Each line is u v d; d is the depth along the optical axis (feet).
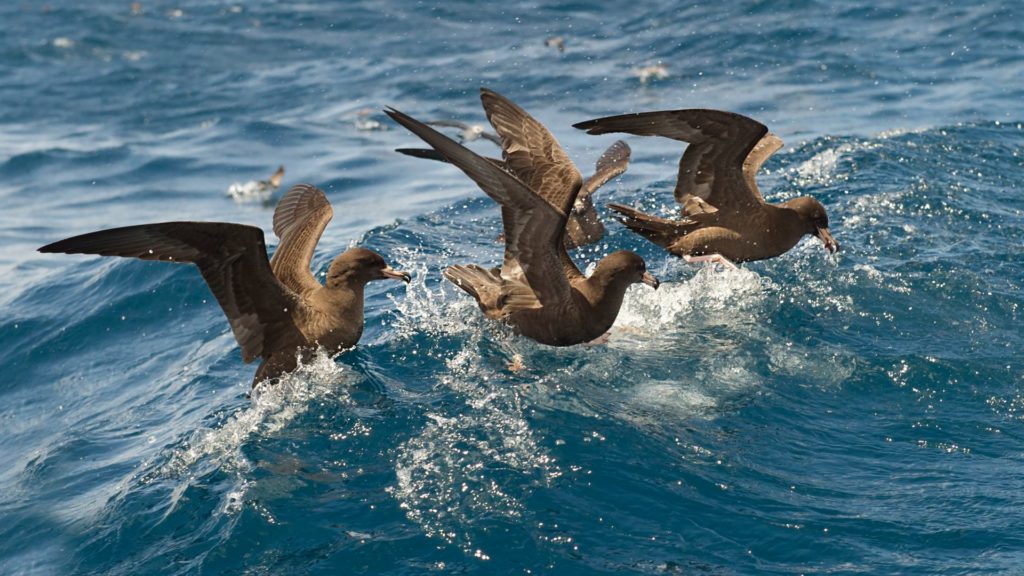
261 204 57.98
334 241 50.14
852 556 25.90
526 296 34.91
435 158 34.40
